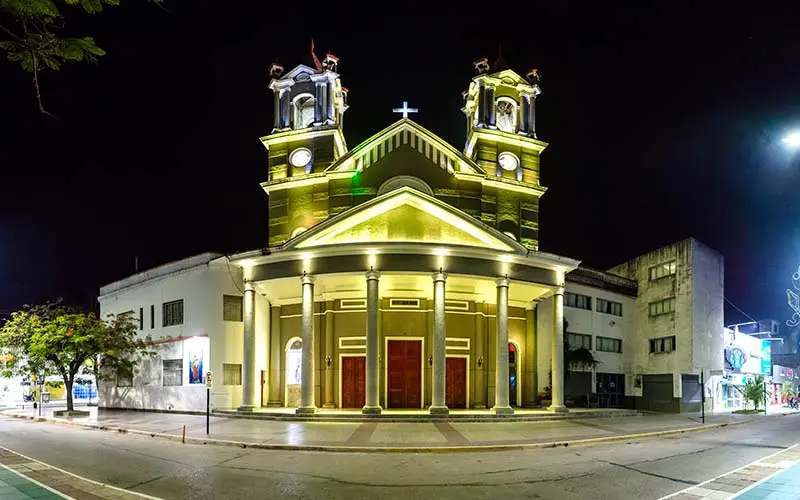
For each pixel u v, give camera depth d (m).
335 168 35.56
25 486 13.10
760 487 13.21
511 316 37.12
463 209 35.38
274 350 35.59
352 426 26.52
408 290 33.88
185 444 22.06
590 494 13.13
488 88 38.19
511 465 17.17
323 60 38.19
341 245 29.73
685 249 44.25
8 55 6.66
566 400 39.62
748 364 53.62
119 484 14.19
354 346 33.69
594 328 44.03
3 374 40.09
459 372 34.44
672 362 44.22
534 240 37.88
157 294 39.22
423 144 35.72
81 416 34.59
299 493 13.23
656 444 22.52
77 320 36.56
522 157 38.44
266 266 31.86
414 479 14.92
